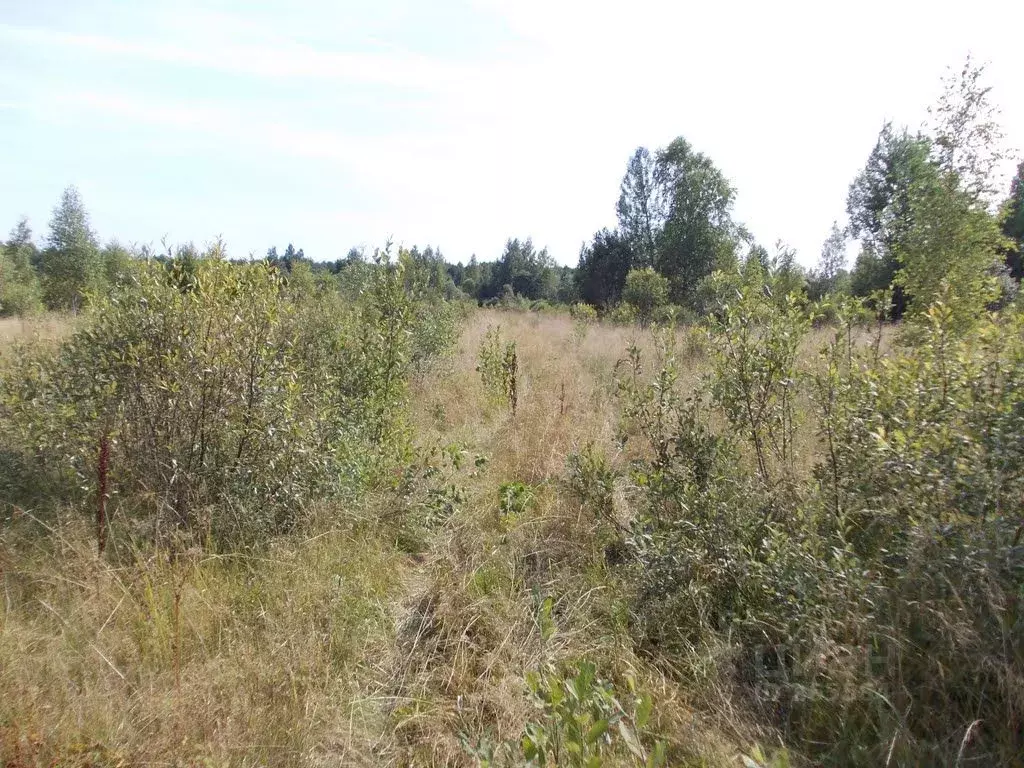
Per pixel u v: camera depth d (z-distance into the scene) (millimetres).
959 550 2584
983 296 5770
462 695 2924
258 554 3824
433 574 3895
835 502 3324
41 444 4074
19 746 2244
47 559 3477
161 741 2340
